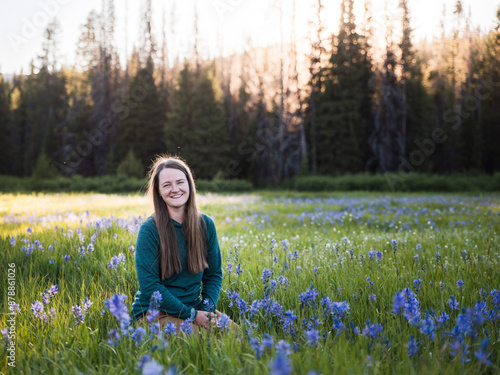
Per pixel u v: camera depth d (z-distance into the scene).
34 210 11.93
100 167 46.31
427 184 29.86
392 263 4.59
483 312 2.81
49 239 5.96
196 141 41.84
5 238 6.11
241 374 2.13
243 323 2.80
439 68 48.72
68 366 2.36
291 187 36.25
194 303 3.29
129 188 29.86
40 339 2.78
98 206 13.52
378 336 2.61
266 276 3.49
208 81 42.97
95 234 5.84
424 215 11.09
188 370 2.33
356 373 2.01
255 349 2.24
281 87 40.62
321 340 2.58
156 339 2.46
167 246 3.13
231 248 5.57
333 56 39.38
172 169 3.25
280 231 8.21
